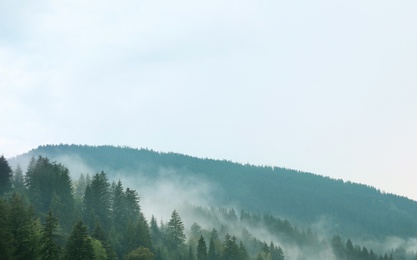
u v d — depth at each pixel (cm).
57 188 12150
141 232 11500
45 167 12656
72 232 7694
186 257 12588
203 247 12762
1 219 7194
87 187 12512
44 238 7569
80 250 7550
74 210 11788
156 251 11525
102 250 8862
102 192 12719
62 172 12762
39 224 8531
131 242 11069
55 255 7488
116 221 12738
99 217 12225
